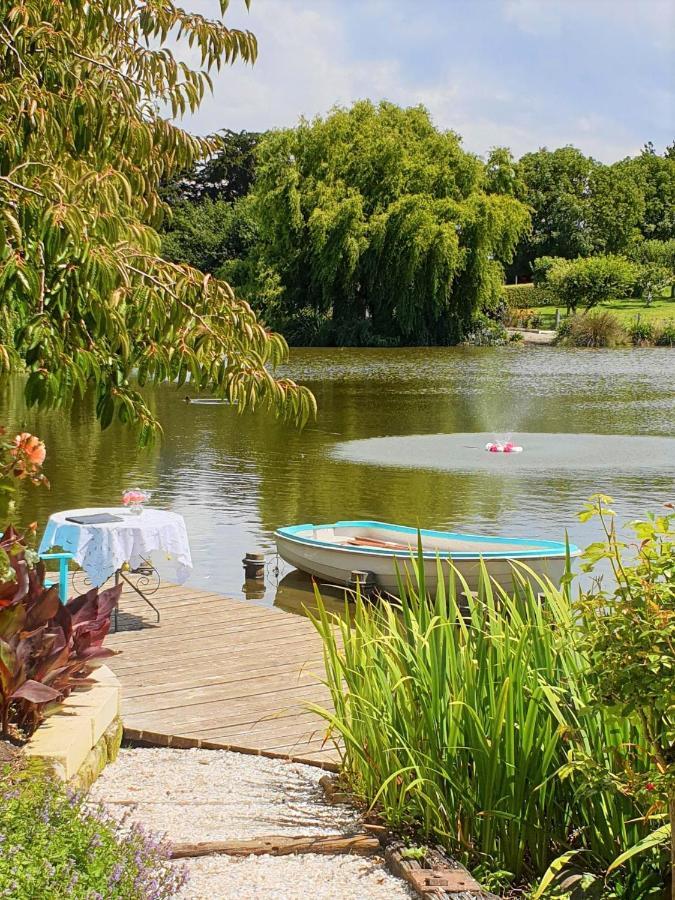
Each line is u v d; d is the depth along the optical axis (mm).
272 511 14914
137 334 3998
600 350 56000
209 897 3467
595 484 17078
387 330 58812
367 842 3943
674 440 22547
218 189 89688
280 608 10344
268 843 3906
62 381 3809
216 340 3967
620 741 3926
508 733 3910
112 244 3920
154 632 8250
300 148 57312
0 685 4410
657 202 108938
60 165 4500
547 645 4234
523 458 20078
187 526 13852
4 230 3697
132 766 5215
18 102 4340
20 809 3039
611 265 70125
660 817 3625
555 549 10602
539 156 99062
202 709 6246
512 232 58281
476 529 13703
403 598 4668
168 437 23391
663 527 3551
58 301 3781
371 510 14992
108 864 2857
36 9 4641
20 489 16203
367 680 4539
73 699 5109
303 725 5949
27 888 2574
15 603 4684
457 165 59219
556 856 4016
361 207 55000
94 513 8773
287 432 24297
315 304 59188
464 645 4348
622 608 3465
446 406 29781
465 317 58812
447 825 4062
